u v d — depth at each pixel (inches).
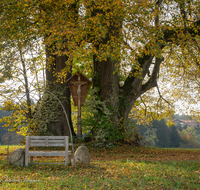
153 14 448.5
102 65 612.7
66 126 580.1
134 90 621.6
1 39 462.3
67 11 441.7
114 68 596.4
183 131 2888.8
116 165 301.0
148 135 2514.8
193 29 547.8
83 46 448.5
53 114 559.8
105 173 246.4
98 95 600.4
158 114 938.1
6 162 301.0
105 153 469.1
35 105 589.9
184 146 2691.9
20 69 582.9
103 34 421.1
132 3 424.8
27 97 589.3
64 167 270.8
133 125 586.2
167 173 247.6
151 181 213.8
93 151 485.1
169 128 2731.3
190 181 217.5
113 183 201.0
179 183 207.2
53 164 290.0
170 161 352.5
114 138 538.0
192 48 539.2
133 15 439.8
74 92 538.9
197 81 809.5
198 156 459.8
